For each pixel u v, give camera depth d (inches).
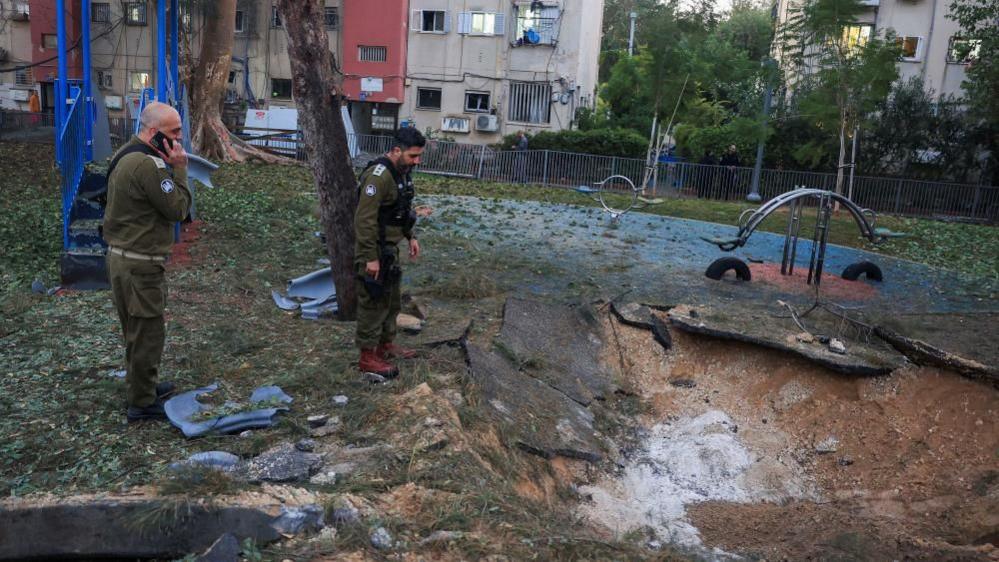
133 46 1386.6
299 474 161.3
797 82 898.1
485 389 230.4
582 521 188.5
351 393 213.0
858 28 1071.6
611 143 1021.8
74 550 140.3
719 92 1275.8
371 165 218.7
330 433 187.5
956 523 209.5
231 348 253.1
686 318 313.6
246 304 316.2
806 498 236.1
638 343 313.9
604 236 514.3
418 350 248.4
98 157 414.3
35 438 179.6
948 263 500.7
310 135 275.7
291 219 532.1
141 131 184.5
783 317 324.8
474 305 324.8
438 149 1026.1
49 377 223.1
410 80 1238.3
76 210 364.5
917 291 400.2
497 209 636.7
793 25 831.1
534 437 219.9
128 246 181.0
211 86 955.3
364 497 153.4
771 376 291.3
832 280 414.6
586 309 328.5
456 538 141.3
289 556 133.6
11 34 1459.2
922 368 271.0
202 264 382.3
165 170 180.5
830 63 782.5
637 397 286.0
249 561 131.3
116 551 140.7
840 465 249.6
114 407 201.0
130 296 182.2
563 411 247.6
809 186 909.8
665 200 807.1
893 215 868.0
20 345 252.7
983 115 892.0
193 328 276.1
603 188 955.3
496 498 161.3
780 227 629.9
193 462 158.6
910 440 248.2
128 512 141.1
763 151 962.7
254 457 174.4
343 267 287.6
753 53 1603.1
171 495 144.7
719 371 301.9
